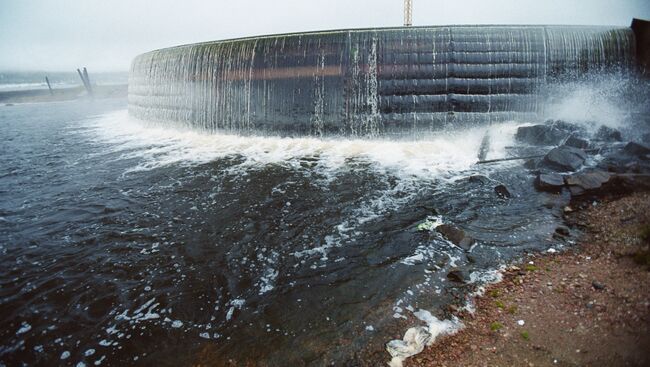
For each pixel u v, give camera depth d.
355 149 15.86
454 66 15.92
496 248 7.80
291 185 12.34
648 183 9.20
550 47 15.66
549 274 6.59
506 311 5.76
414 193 11.09
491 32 15.76
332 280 7.27
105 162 16.45
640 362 4.34
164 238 9.48
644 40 15.11
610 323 5.03
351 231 9.16
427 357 5.09
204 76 19.02
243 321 6.34
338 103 16.80
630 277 5.90
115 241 9.47
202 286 7.45
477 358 4.93
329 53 16.52
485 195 10.53
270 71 17.41
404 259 7.72
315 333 5.86
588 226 8.20
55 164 16.69
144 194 12.44
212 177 13.58
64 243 9.52
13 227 10.55
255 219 10.15
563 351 4.78
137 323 6.52
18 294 7.52
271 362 5.37
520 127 14.48
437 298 6.38
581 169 11.32
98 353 5.92
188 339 6.04
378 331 5.74
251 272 7.80
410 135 16.53
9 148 20.61
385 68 16.20
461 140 15.89
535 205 9.64
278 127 17.91
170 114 21.28
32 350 6.09
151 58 21.81
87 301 7.20
